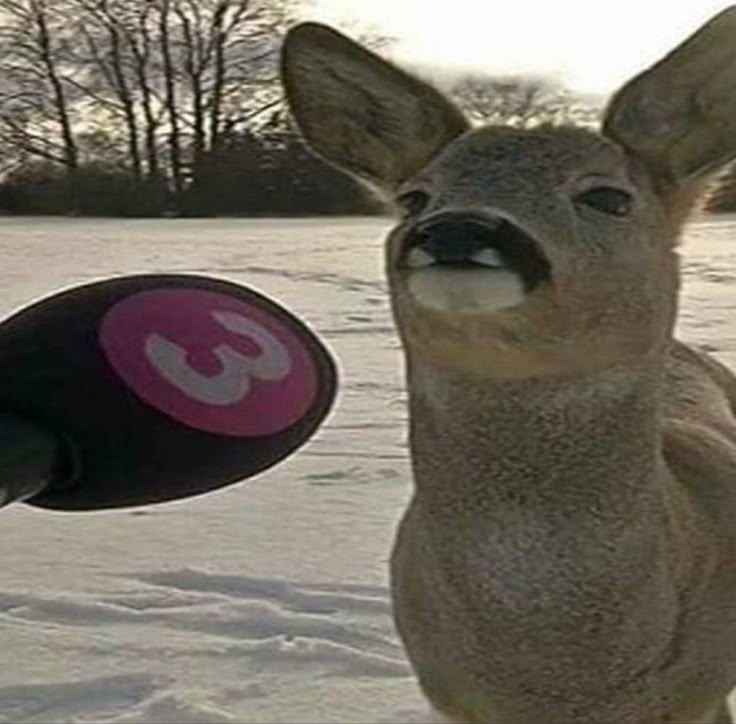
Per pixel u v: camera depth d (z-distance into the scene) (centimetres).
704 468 74
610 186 62
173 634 113
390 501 153
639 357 63
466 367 60
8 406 36
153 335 36
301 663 107
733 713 91
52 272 462
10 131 1148
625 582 65
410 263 57
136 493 36
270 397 37
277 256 548
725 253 485
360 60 72
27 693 101
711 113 69
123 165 1142
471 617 66
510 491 64
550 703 67
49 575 128
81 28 1138
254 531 142
